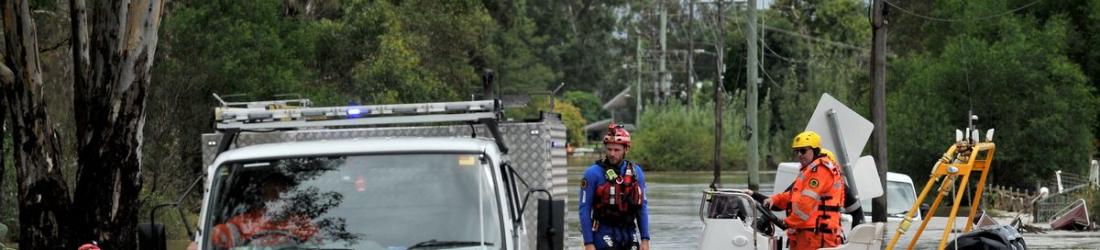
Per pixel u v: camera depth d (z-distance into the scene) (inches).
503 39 4028.1
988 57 2001.7
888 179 1302.9
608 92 7810.0
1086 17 2210.9
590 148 5816.9
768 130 4355.3
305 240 471.5
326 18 2317.9
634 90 6845.5
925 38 2933.1
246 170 485.7
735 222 632.4
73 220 829.2
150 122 1369.3
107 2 821.2
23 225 833.5
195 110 1440.7
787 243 668.7
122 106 824.9
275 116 578.2
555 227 482.6
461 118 574.6
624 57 7401.6
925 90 2071.9
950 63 2036.2
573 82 7322.8
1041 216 1526.8
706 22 5565.9
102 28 822.5
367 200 478.3
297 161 486.6
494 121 569.3
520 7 4261.8
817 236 622.2
